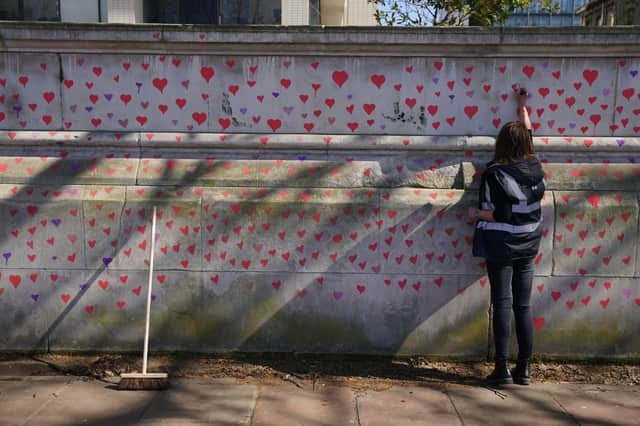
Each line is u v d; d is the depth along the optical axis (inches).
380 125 171.5
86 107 172.4
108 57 170.7
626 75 166.4
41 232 166.7
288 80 170.9
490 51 165.8
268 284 167.0
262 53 168.9
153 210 164.7
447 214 163.8
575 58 166.2
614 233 162.2
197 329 169.0
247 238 165.9
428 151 171.5
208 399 144.6
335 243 165.8
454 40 164.1
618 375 160.1
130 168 170.2
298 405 141.7
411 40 164.7
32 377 156.9
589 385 154.4
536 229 149.8
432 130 170.7
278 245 166.1
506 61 167.5
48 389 149.6
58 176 169.5
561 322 165.5
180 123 172.7
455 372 162.1
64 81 171.5
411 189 167.8
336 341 168.4
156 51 169.3
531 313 163.6
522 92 165.5
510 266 150.9
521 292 152.6
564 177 166.1
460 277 165.5
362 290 166.9
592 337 165.6
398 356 168.6
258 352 169.5
